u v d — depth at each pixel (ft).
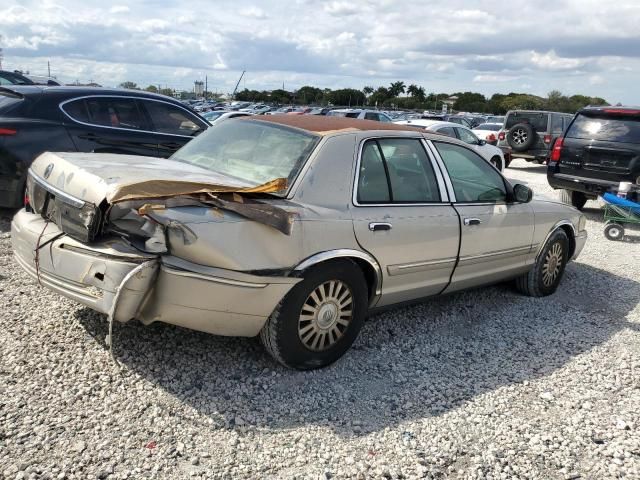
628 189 29.30
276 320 11.63
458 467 9.86
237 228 10.66
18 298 14.74
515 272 17.83
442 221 14.40
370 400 11.68
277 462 9.53
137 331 13.33
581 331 16.39
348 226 12.27
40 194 12.16
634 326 17.12
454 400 12.00
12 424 9.71
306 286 11.73
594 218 35.50
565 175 33.50
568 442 10.82
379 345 14.28
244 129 14.32
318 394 11.68
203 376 11.83
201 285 10.41
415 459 9.95
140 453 9.37
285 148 12.92
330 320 12.44
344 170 12.71
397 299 14.19
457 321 16.37
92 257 10.48
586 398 12.53
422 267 14.16
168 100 25.62
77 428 9.81
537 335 15.84
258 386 11.70
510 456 10.26
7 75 48.70
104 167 11.55
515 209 16.98
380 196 13.34
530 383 13.02
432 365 13.48
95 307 10.51
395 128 14.56
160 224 10.12
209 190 10.75
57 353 12.10
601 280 21.80
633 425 11.55
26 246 11.91
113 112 23.73
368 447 10.16
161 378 11.59
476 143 49.26
